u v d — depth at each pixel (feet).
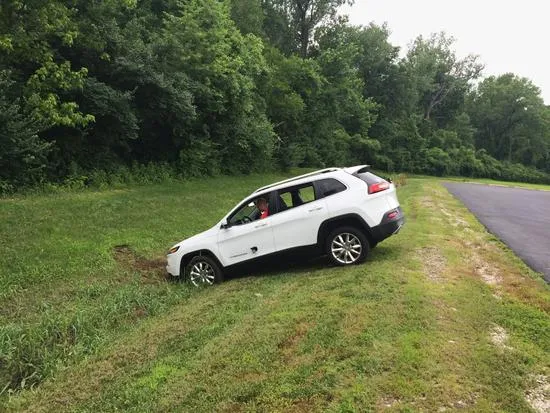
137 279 30.42
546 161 296.92
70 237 36.91
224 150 93.25
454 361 14.48
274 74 119.96
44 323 21.22
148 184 69.00
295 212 27.09
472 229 39.01
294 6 184.96
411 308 18.65
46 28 53.47
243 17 139.64
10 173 50.57
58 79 54.29
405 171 208.23
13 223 38.06
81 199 50.21
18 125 47.85
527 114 282.56
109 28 64.23
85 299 25.94
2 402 15.24
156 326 20.80
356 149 182.91
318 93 134.62
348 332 16.76
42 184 54.13
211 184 78.38
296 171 126.31
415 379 13.53
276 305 21.06
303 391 13.48
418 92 238.27
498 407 12.31
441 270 24.73
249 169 104.68
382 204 26.53
